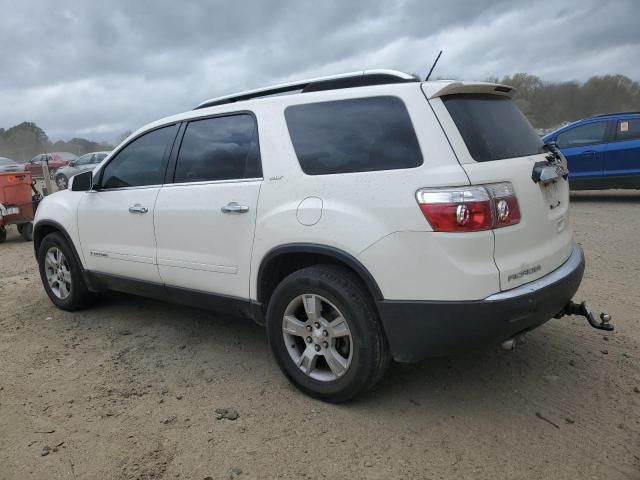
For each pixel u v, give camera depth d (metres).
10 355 4.16
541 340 4.09
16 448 2.90
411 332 2.85
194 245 3.78
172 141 4.06
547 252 3.08
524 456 2.72
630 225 8.55
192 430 3.03
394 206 2.82
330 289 3.05
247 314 3.61
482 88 3.13
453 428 2.98
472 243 2.68
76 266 4.93
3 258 8.59
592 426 2.96
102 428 3.07
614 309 4.71
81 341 4.43
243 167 3.54
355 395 3.15
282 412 3.19
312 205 3.10
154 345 4.28
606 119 10.78
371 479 2.58
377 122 3.02
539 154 3.33
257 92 3.75
